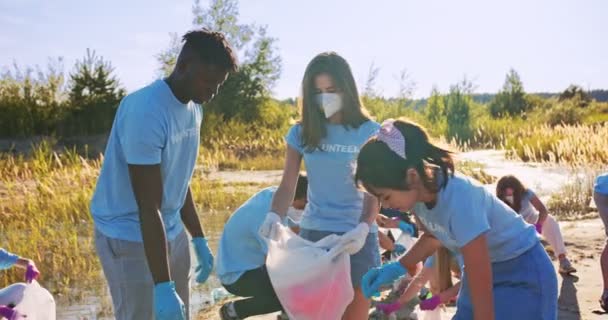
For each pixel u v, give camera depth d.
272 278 4.05
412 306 5.50
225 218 11.04
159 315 3.38
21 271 7.29
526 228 3.35
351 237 3.81
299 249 3.94
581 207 11.29
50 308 4.11
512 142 23.05
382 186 2.98
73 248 8.37
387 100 30.56
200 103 3.61
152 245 3.43
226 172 18.53
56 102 26.41
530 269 3.29
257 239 4.73
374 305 5.48
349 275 3.89
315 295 3.89
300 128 4.25
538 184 14.17
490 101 40.38
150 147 3.41
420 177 2.96
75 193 11.74
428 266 4.46
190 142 3.72
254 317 5.64
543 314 3.29
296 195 5.27
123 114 3.50
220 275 4.82
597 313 5.57
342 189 4.16
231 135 27.17
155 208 3.46
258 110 32.22
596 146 16.31
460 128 29.94
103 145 24.97
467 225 3.03
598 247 8.24
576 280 6.67
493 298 3.21
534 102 39.69
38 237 8.85
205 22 32.09
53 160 19.05
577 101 41.28
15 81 26.23
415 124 3.04
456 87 32.53
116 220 3.62
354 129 4.10
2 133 24.67
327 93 4.01
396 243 5.94
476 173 15.77
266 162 20.25
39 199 11.29
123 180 3.57
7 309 3.80
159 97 3.47
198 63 3.45
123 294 3.66
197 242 4.21
